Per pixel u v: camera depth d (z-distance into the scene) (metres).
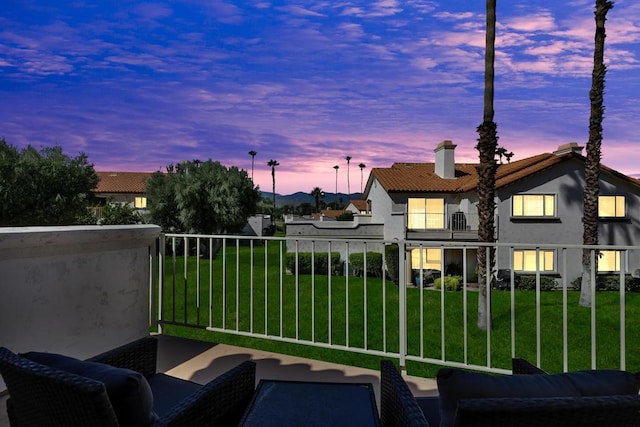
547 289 15.46
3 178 13.21
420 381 2.67
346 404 1.53
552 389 1.01
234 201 21.33
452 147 19.38
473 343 7.41
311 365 2.88
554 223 15.98
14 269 2.23
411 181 18.80
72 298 2.57
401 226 15.77
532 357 6.67
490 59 9.19
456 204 18.20
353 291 12.34
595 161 12.16
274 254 22.30
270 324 7.95
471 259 16.64
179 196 20.66
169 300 10.12
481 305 8.73
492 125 9.32
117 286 2.93
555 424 0.84
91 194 16.05
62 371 1.05
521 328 8.95
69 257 2.55
